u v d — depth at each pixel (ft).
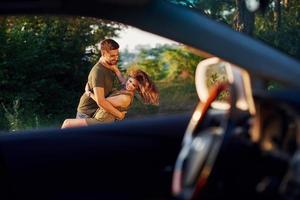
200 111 7.97
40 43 36.27
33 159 10.23
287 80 6.69
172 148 10.13
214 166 7.48
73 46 36.86
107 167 10.02
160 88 35.24
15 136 10.92
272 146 7.42
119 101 18.24
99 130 10.68
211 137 7.34
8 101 34.88
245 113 7.69
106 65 18.22
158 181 9.66
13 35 35.83
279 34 32.27
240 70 6.94
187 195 7.29
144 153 10.13
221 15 32.71
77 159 10.21
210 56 6.91
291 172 6.89
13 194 9.63
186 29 6.72
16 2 6.73
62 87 36.73
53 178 9.92
